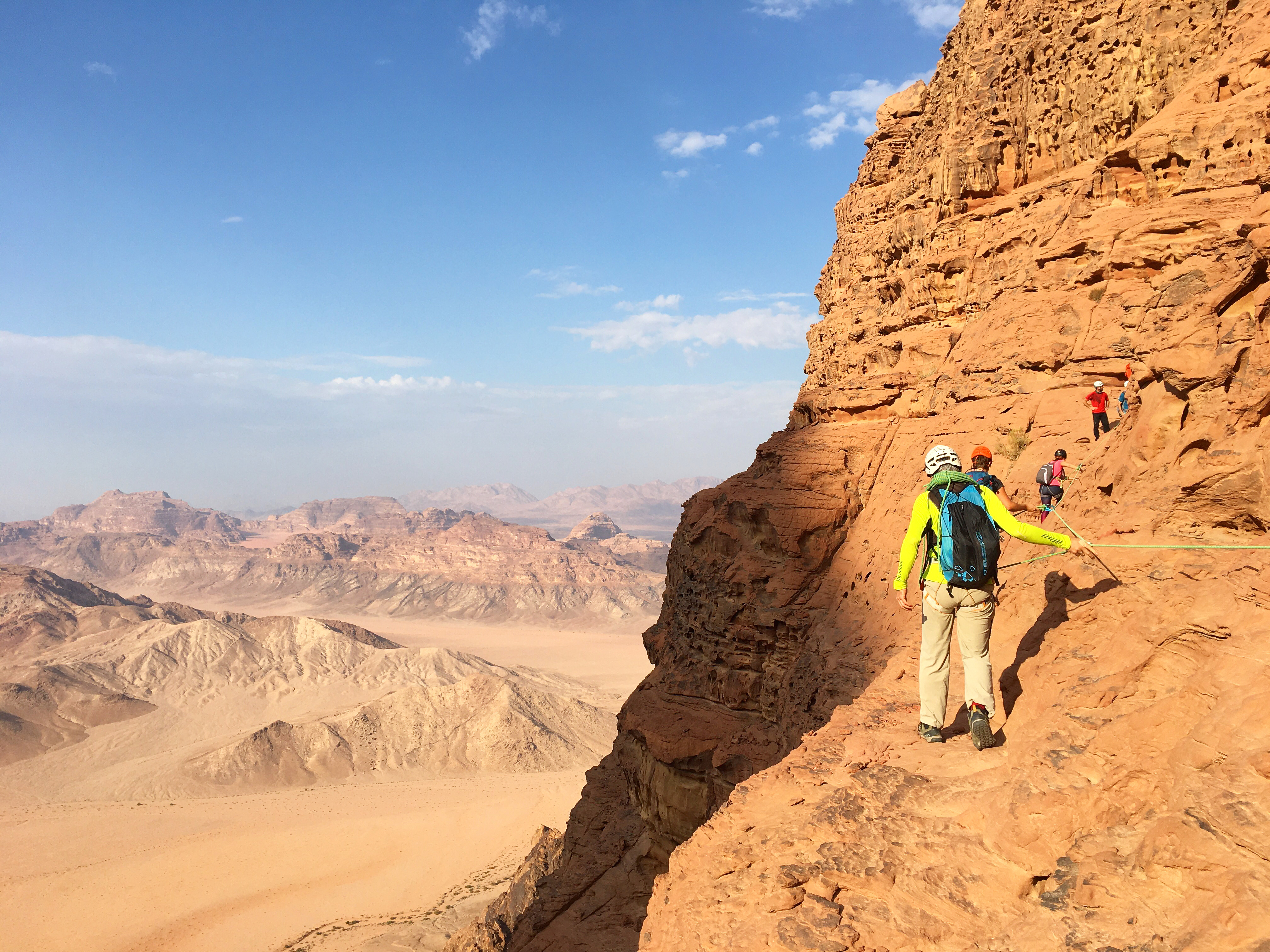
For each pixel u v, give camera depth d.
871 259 28.33
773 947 4.92
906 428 21.20
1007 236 20.66
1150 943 3.89
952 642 8.78
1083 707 5.79
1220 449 6.89
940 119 25.22
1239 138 15.74
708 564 23.84
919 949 4.64
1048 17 21.61
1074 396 16.03
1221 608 5.39
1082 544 7.01
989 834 5.22
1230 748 4.34
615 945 23.19
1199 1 17.70
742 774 19.42
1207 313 7.52
